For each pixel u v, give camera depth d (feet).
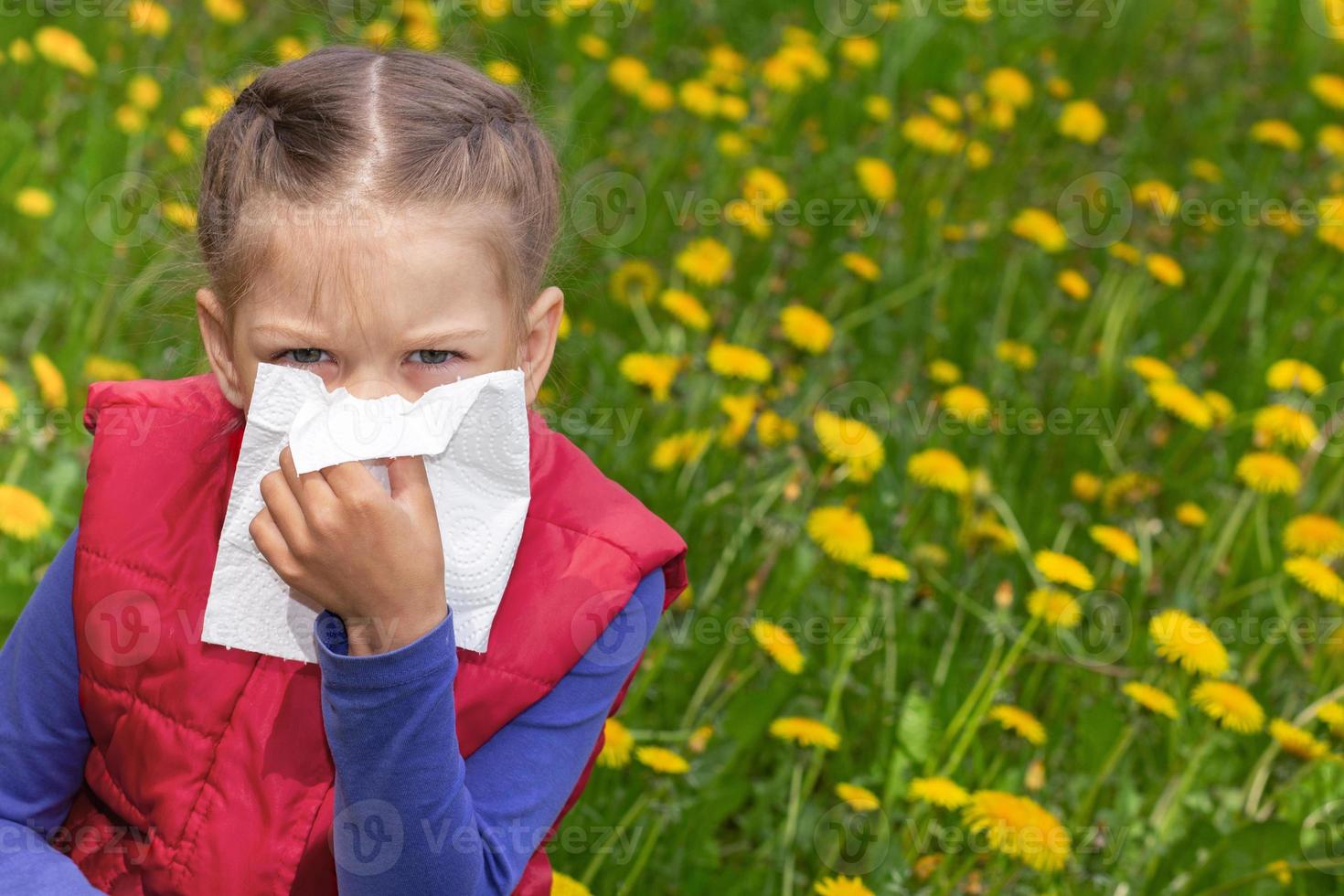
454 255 4.23
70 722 4.90
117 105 14.03
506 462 4.30
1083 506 11.90
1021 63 19.72
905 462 11.87
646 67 16.30
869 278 13.30
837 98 17.67
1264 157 18.93
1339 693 9.77
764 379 10.68
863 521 9.96
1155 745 9.64
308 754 4.56
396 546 3.99
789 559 9.86
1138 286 14.42
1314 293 15.80
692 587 9.78
